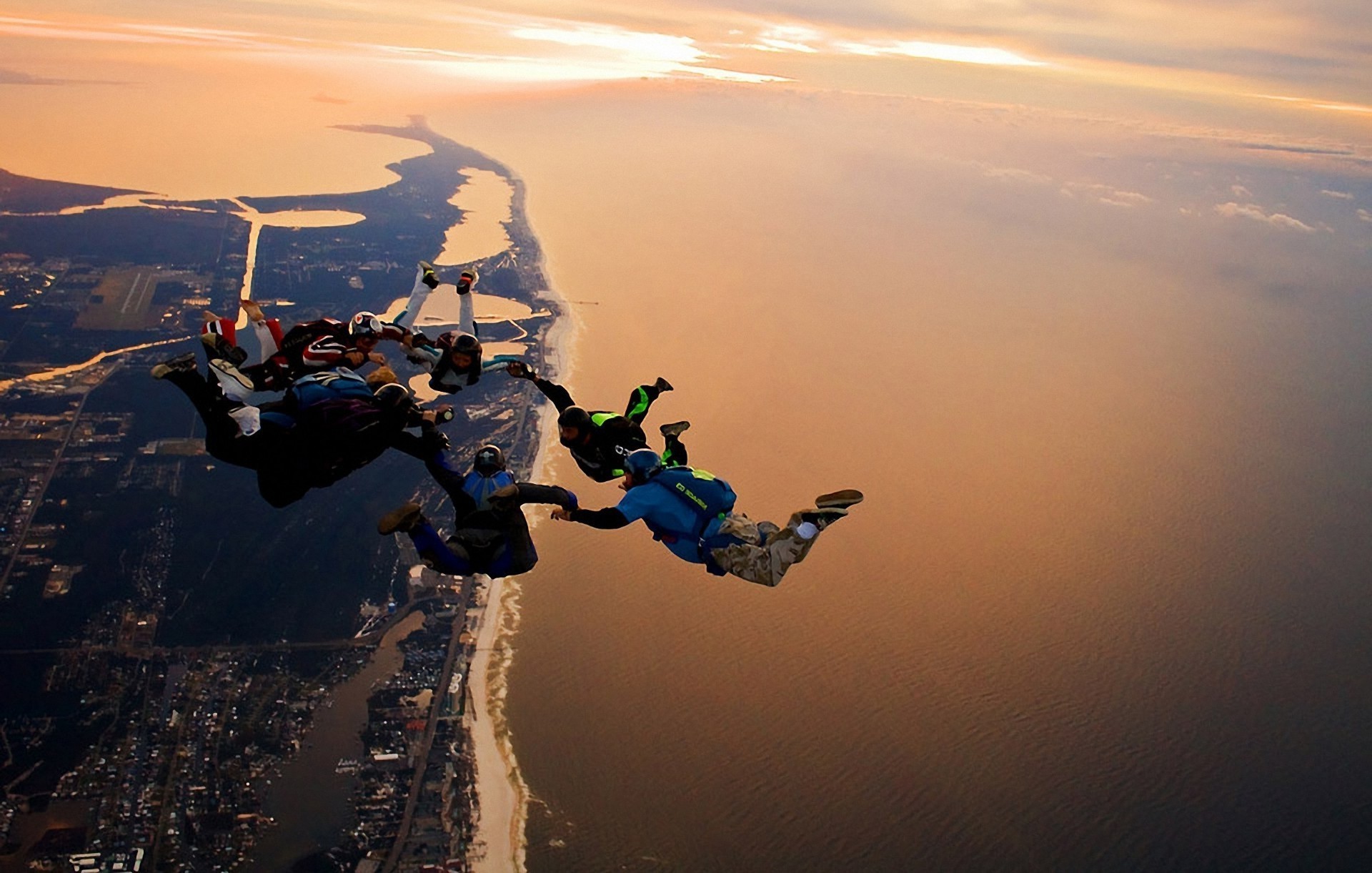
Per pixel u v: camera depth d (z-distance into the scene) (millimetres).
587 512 11328
